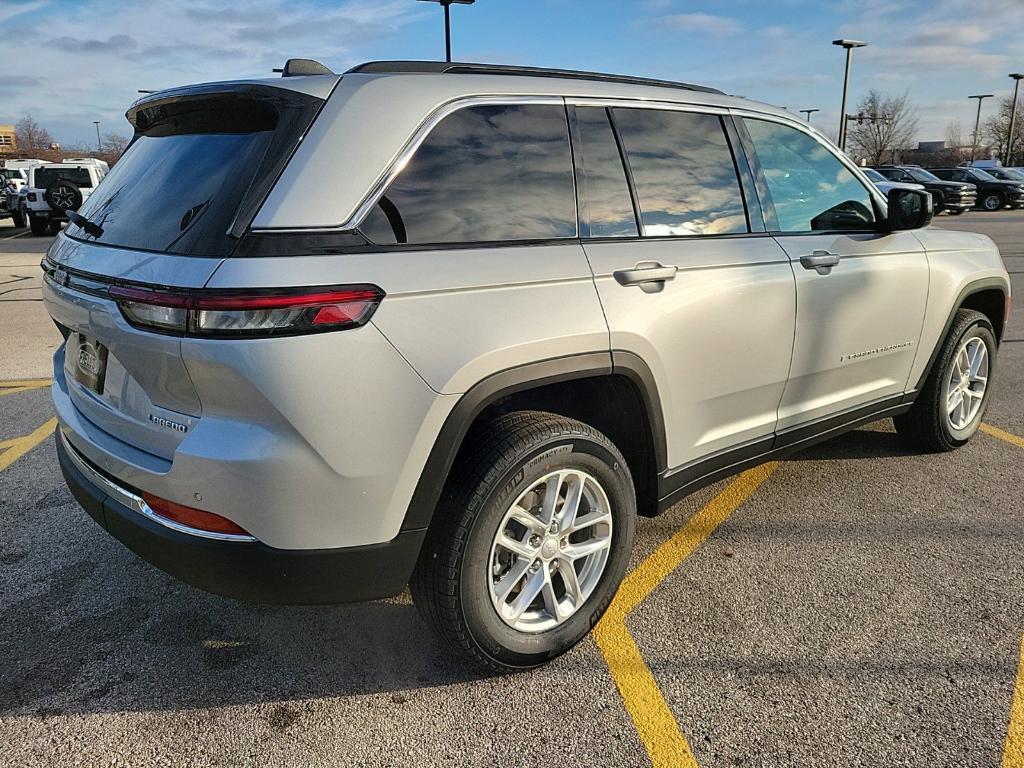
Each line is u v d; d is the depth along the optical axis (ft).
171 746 7.34
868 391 12.22
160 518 7.12
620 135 8.91
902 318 12.19
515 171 7.94
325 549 6.90
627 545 8.80
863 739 7.32
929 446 14.14
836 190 11.50
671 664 8.46
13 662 8.54
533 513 8.19
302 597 7.04
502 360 7.30
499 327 7.30
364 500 6.89
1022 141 190.29
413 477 7.04
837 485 12.98
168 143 8.21
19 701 7.93
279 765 7.11
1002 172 93.81
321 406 6.48
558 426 7.79
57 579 10.23
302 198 6.59
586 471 8.19
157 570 10.46
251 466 6.47
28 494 12.81
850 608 9.43
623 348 8.23
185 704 7.91
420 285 6.90
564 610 8.44
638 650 8.71
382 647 8.84
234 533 6.77
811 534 11.30
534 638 8.19
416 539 7.25
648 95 9.33
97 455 7.73
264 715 7.75
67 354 8.92
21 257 53.16
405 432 6.87
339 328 6.47
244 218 6.48
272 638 9.00
